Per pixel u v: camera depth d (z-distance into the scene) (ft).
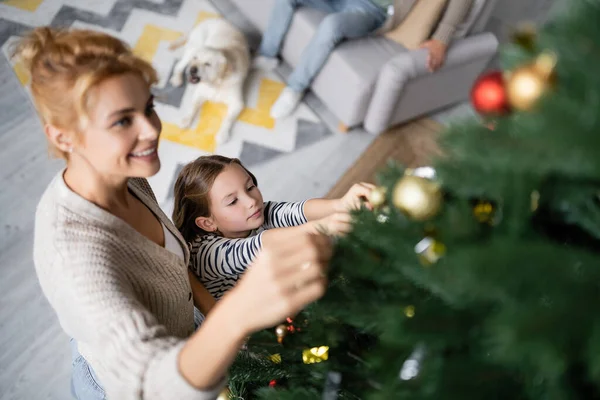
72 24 7.91
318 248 1.48
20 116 6.96
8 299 5.72
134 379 1.62
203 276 3.38
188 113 7.22
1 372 5.33
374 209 1.77
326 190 6.93
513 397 1.28
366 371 1.69
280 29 7.47
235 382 2.59
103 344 1.77
